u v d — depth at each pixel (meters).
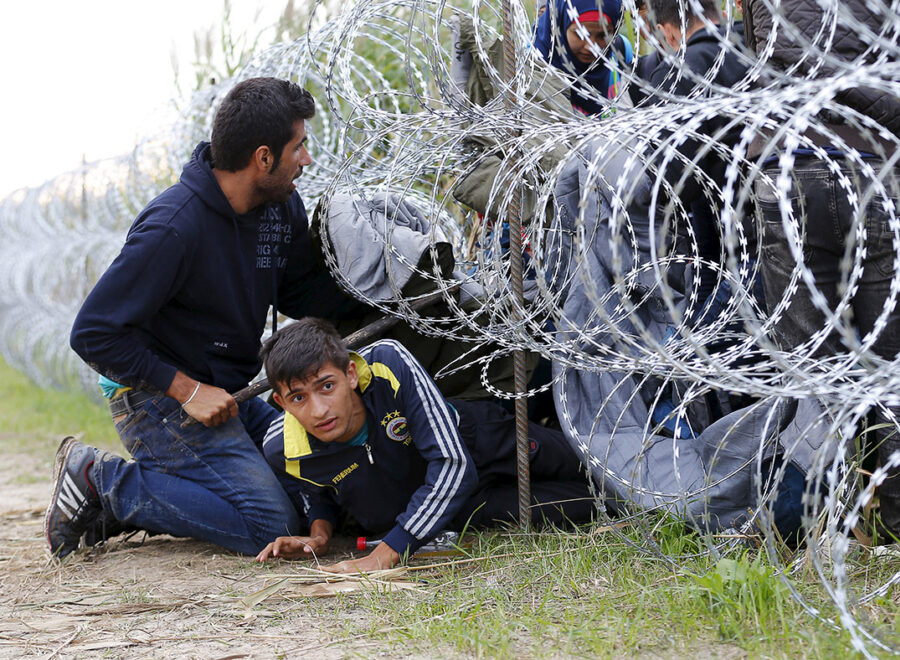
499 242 3.08
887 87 1.97
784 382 2.65
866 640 2.09
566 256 3.37
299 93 3.24
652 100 3.30
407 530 2.99
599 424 3.23
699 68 3.10
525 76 3.17
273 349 2.93
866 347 2.24
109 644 2.55
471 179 3.49
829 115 2.65
